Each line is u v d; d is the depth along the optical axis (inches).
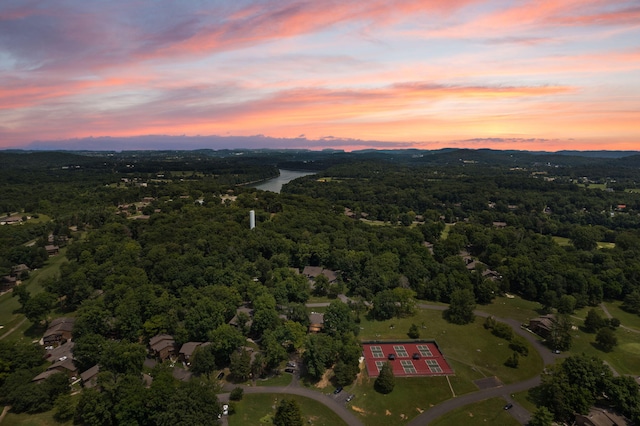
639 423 3585.1
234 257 7578.7
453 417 3941.9
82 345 4510.3
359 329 5595.5
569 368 4104.3
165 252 7440.9
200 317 5044.3
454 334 5625.0
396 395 4266.7
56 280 6624.0
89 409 3531.0
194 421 3358.8
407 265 7445.9
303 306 5551.2
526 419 3917.3
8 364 4128.9
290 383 4429.1
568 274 6909.5
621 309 6604.3
